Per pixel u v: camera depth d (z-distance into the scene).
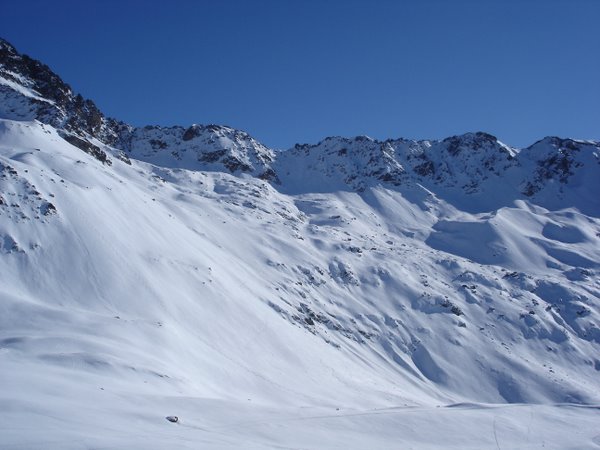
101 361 34.19
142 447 20.33
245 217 135.12
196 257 79.44
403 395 72.00
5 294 48.50
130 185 104.19
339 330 93.25
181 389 35.53
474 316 111.12
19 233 58.19
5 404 21.75
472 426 37.16
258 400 46.47
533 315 113.00
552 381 91.50
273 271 104.56
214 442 23.50
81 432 20.55
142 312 55.94
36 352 35.28
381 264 125.56
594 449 35.47
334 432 31.22
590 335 112.62
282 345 68.88
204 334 59.34
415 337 99.31
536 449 34.66
